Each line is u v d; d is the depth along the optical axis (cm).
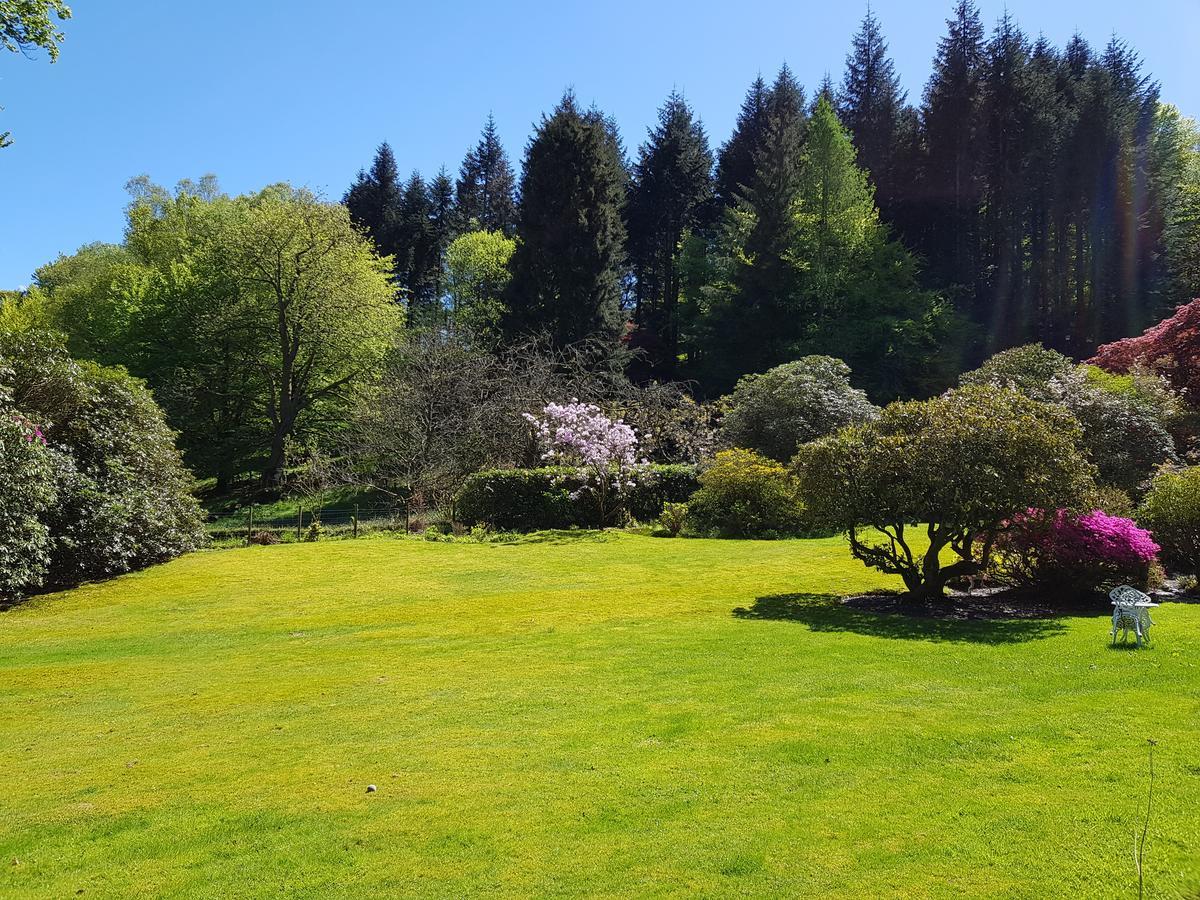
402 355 2756
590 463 2027
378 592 1269
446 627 966
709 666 693
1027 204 3684
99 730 594
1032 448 890
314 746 527
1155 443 1488
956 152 3753
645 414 2456
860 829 354
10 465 1175
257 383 3288
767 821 370
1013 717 509
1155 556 1045
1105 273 3550
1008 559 1076
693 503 1922
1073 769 410
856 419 2116
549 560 1534
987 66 3738
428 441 2408
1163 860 305
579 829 374
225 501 3055
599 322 3200
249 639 954
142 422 1582
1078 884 292
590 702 597
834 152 3438
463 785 438
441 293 4478
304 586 1335
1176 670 612
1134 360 2023
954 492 902
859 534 1634
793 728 507
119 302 3117
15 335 1395
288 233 2903
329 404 3288
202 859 364
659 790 416
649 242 4453
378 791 437
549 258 3247
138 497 1482
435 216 5100
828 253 3359
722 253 3922
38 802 445
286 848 371
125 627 1056
